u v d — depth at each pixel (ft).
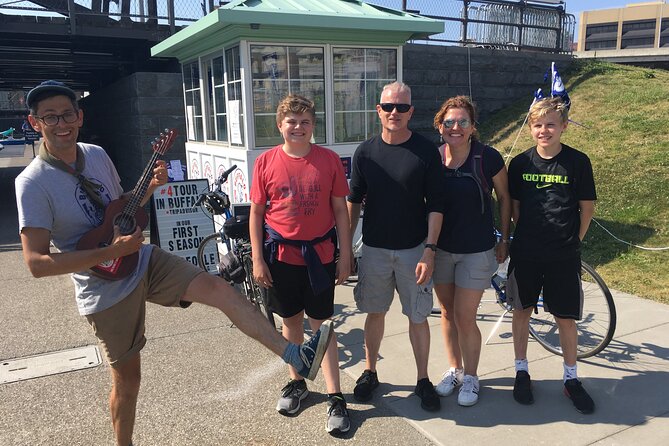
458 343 11.01
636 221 20.84
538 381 11.27
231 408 10.47
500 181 10.41
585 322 13.51
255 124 16.43
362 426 9.82
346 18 16.02
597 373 11.55
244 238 13.64
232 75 17.04
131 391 8.21
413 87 32.86
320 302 9.91
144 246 8.24
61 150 7.36
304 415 10.22
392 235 10.01
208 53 18.49
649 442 9.15
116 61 39.63
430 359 12.34
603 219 21.53
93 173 7.80
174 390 11.14
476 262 10.03
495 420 9.91
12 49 36.99
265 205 9.89
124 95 33.12
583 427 9.63
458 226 10.06
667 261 17.84
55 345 13.38
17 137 125.80
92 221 7.60
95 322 7.78
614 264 18.20
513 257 10.50
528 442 9.22
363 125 18.25
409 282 10.18
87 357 12.69
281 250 9.65
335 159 9.70
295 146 9.47
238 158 17.08
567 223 9.89
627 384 11.07
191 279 8.03
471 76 34.76
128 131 32.89
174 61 32.81
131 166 32.86
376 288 10.41
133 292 7.82
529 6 38.19
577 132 29.84
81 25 31.01
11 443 9.42
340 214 9.87
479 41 36.60
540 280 10.39
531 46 38.93
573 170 9.84
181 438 9.54
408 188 9.74
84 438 9.57
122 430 8.42
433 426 9.77
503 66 35.86
